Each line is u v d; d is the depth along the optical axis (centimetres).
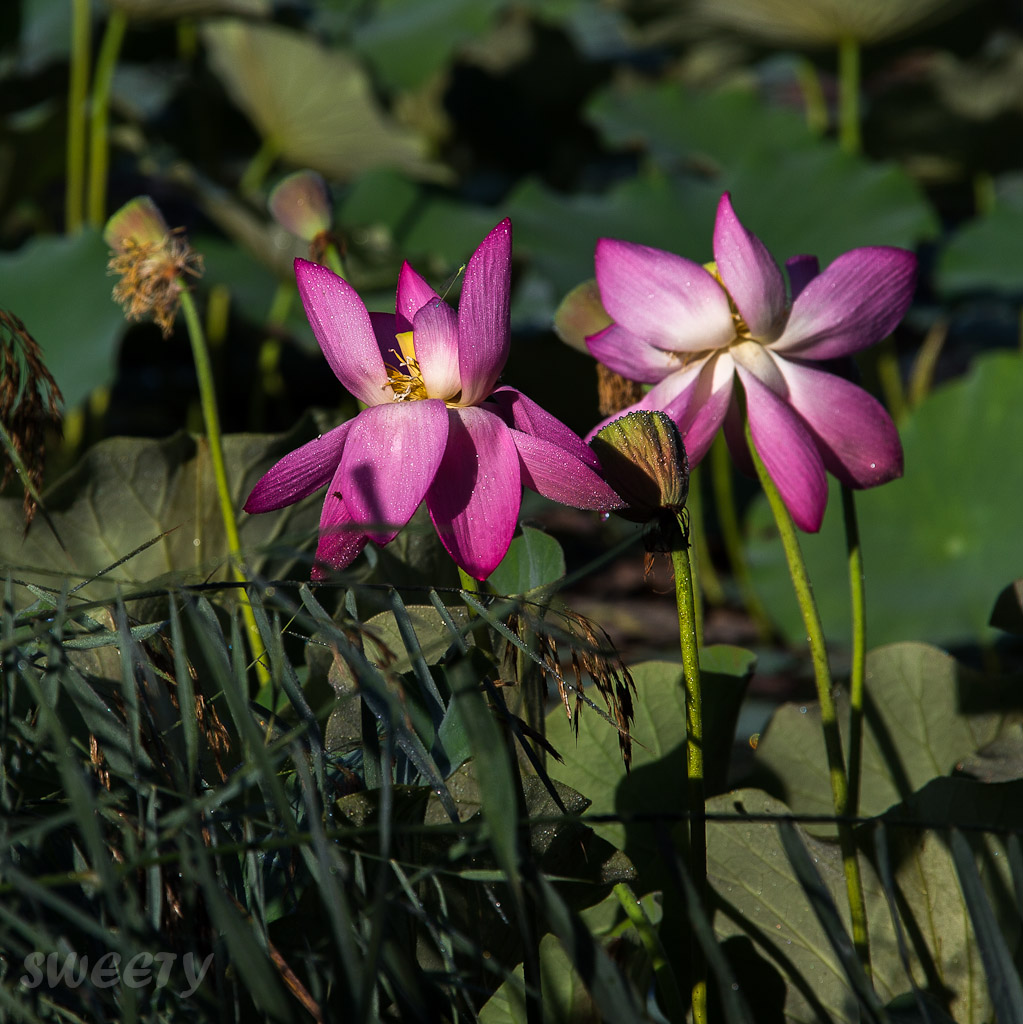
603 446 184
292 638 214
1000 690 214
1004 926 195
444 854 188
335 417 233
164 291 212
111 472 222
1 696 182
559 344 446
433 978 180
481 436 185
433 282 457
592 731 211
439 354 187
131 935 175
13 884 171
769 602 368
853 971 174
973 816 196
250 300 478
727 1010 171
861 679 203
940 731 215
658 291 197
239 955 170
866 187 487
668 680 211
